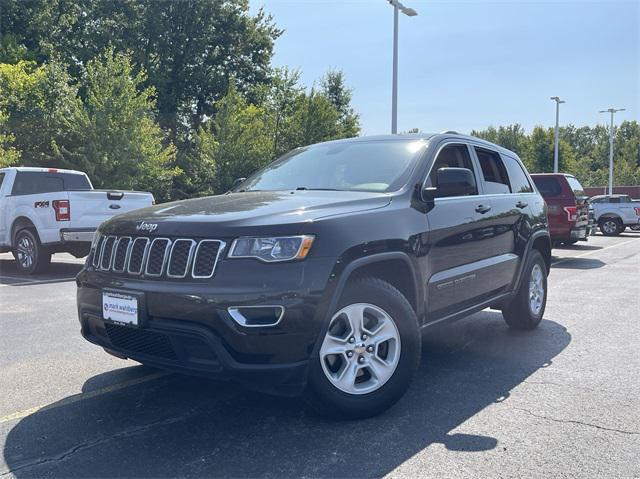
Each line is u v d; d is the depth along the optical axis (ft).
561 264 43.32
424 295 13.82
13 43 104.12
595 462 10.46
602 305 25.95
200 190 99.86
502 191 19.03
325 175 15.70
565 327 21.47
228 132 97.86
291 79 115.55
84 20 126.82
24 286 31.24
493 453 10.83
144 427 12.12
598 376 15.52
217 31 133.90
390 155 15.57
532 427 12.05
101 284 12.61
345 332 12.15
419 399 13.70
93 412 12.96
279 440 11.43
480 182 17.60
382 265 12.74
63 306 25.29
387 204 13.35
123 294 11.90
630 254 51.31
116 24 122.31
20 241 36.68
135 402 13.55
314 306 10.99
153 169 82.84
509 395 13.99
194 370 11.16
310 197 13.32
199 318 10.84
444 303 14.75
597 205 85.30
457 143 17.01
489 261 17.02
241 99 103.40
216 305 10.70
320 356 11.54
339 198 13.12
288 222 11.28
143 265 11.93
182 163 103.76
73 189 41.96
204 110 136.77
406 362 12.71
